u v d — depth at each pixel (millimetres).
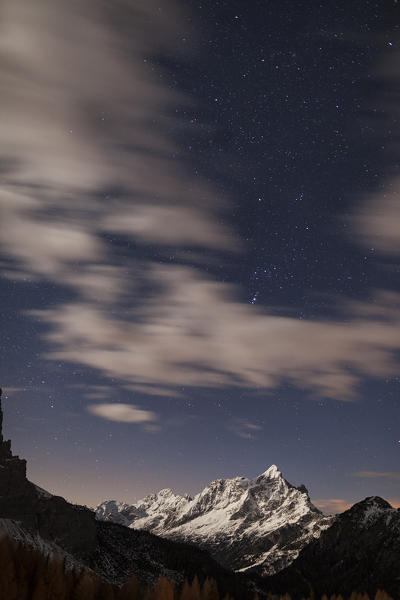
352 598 127688
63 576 41750
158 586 48156
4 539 40719
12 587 39062
